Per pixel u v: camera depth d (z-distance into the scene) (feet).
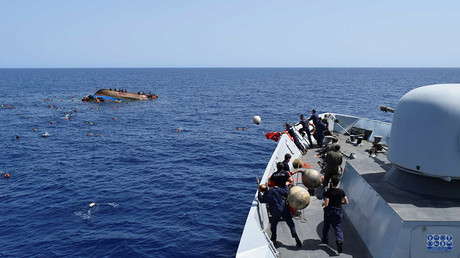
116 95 235.61
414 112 19.40
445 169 18.34
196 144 105.81
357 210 21.74
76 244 45.34
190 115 172.45
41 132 127.44
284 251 20.06
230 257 41.42
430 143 18.66
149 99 252.42
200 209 55.83
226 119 158.20
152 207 56.85
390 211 17.54
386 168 23.99
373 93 291.99
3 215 54.49
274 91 329.31
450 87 19.25
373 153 36.70
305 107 196.54
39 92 317.42
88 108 201.26
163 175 74.38
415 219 16.15
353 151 39.32
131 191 64.44
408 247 16.21
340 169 27.53
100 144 106.73
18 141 111.04
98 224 51.03
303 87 384.47
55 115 172.65
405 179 20.29
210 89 366.63
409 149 19.61
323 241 20.70
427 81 517.14
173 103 227.81
